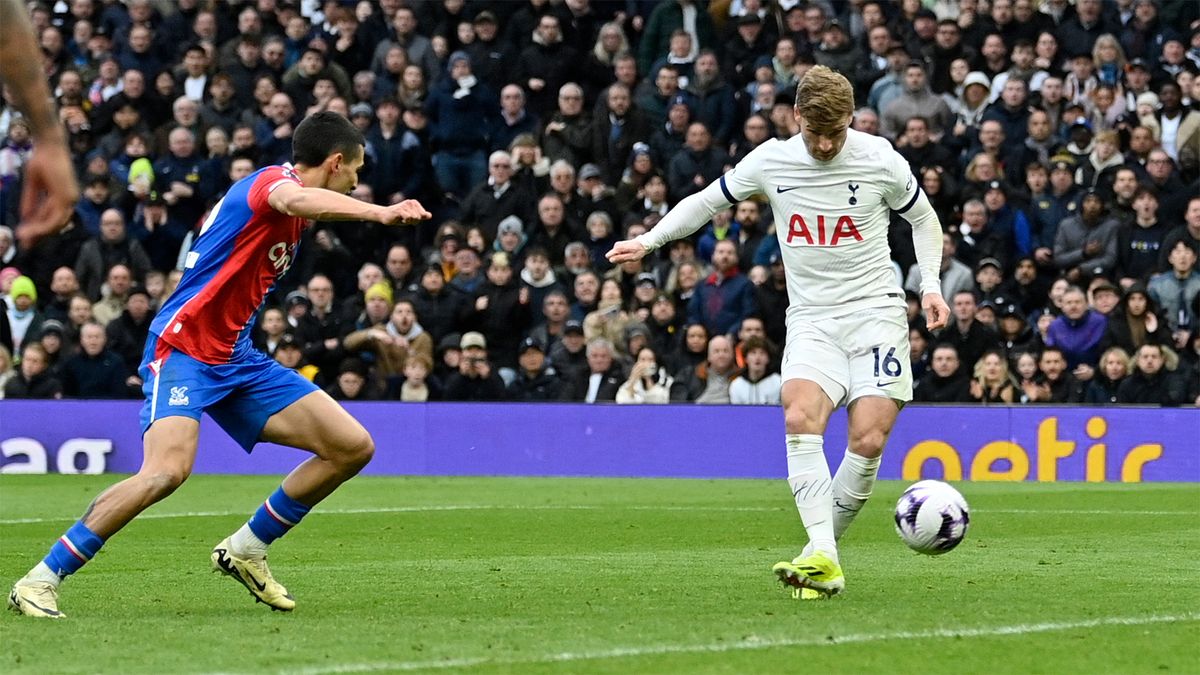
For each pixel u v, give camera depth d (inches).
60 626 297.6
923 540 347.9
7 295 880.3
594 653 262.2
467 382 814.5
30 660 256.5
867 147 342.0
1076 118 905.5
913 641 276.2
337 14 1016.9
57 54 1032.2
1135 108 930.7
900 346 346.3
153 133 954.7
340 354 820.6
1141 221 852.0
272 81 960.9
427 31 1007.0
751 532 529.0
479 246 860.6
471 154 944.3
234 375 321.4
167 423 313.4
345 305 847.1
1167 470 751.1
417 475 805.9
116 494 310.8
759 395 794.2
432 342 831.7
